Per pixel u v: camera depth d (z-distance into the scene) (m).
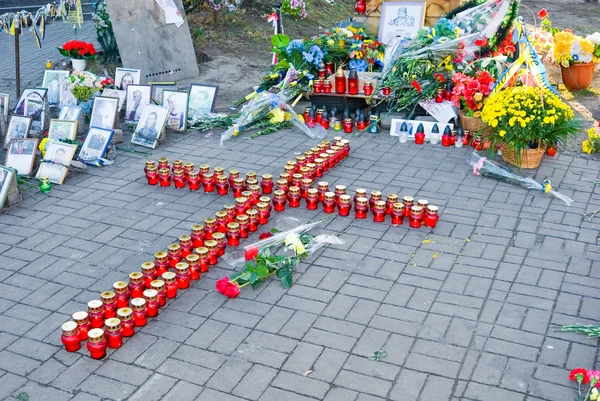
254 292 6.00
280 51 10.96
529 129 8.17
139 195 8.02
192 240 6.58
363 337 5.35
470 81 9.34
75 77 10.33
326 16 18.06
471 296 5.87
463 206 7.57
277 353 5.17
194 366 5.05
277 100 10.02
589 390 4.62
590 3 20.97
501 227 7.08
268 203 7.18
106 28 13.50
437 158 9.02
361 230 7.07
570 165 8.76
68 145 8.45
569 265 6.34
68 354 5.22
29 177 8.45
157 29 12.65
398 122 9.79
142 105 10.36
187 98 10.12
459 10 11.26
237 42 15.22
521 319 5.54
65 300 5.91
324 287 6.05
